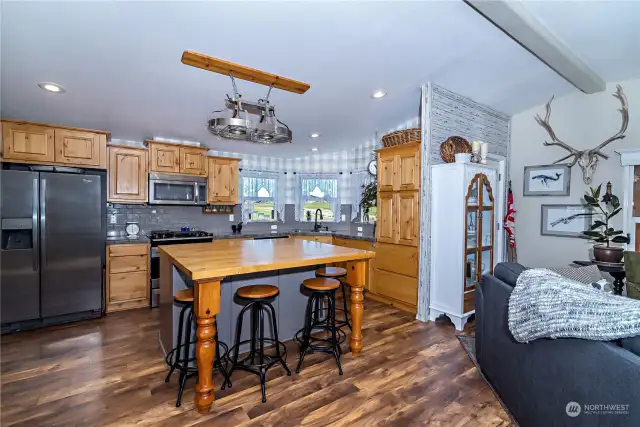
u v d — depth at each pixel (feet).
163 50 7.29
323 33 7.07
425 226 10.92
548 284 4.91
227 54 7.61
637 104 10.82
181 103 10.26
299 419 5.82
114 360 7.97
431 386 6.90
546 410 4.72
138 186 12.99
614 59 9.52
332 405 6.23
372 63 8.67
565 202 12.44
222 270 6.01
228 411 6.04
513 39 7.84
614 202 10.34
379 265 12.96
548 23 7.61
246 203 17.15
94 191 10.98
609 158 11.36
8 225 9.53
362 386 6.90
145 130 12.73
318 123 13.23
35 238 9.93
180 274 7.73
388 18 6.75
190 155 14.19
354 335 8.50
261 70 8.43
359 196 16.75
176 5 5.87
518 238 13.80
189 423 5.69
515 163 13.91
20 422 5.63
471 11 6.80
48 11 5.80
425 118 10.70
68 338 9.31
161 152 13.46
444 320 11.05
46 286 10.14
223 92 9.59
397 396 6.54
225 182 15.33
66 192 10.46
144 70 8.14
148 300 12.41
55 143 10.64
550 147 12.84
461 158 10.21
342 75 9.23
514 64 9.49
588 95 11.77
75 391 6.61
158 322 10.67
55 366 7.64
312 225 18.43
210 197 14.90
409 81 10.06
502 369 6.24
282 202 18.38
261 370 6.61
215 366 7.40
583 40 8.43
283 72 8.73
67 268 10.51
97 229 11.07
